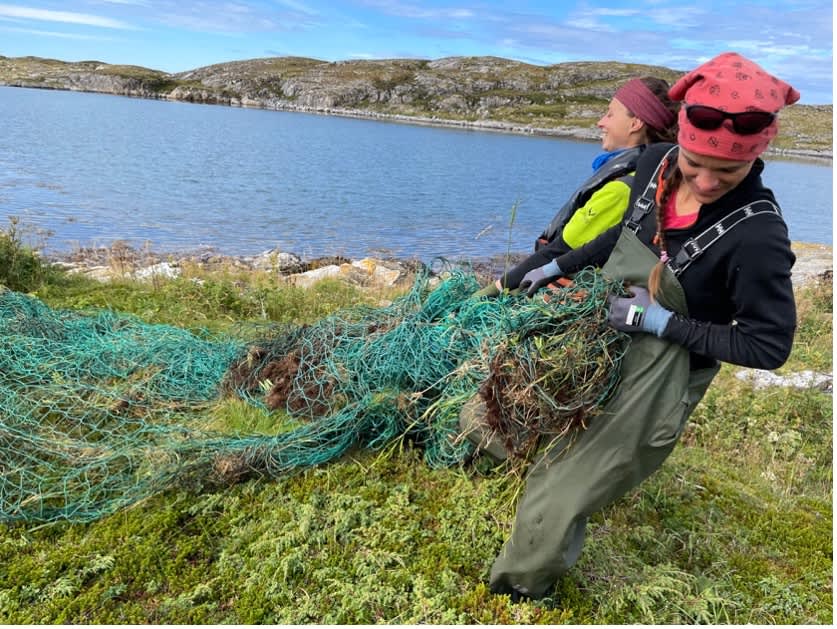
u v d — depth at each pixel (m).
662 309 2.67
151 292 7.46
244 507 3.64
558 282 3.47
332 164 41.06
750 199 2.46
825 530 4.22
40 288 7.16
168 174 30.06
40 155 32.38
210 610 3.00
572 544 2.94
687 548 3.78
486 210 27.70
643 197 2.78
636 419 2.73
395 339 4.34
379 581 3.20
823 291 11.17
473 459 4.09
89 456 3.88
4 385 4.47
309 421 4.35
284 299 8.05
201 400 4.68
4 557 3.21
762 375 7.59
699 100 2.29
